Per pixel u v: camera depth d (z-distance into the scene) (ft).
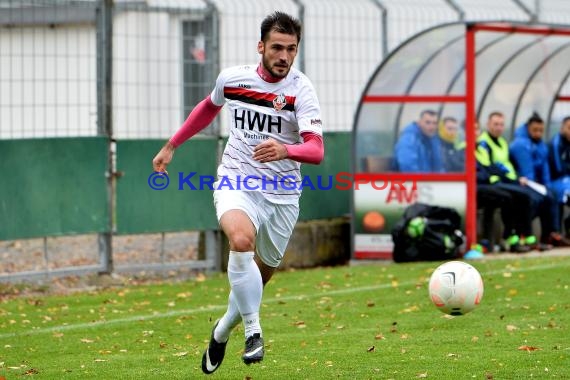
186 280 159.63
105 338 111.65
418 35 171.32
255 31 176.04
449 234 168.35
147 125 163.63
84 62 156.87
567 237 189.88
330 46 182.19
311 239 174.70
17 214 151.02
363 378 87.30
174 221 164.45
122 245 186.70
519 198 176.65
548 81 202.49
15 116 153.17
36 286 152.46
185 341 108.99
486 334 106.63
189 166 165.68
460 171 173.37
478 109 195.83
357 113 175.11
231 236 80.38
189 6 166.30
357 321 117.91
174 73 165.17
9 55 150.41
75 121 156.66
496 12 201.87
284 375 89.45
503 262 163.73
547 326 110.42
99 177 157.99
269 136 83.87
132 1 162.09
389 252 173.88
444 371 89.20
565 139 192.75
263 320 119.65
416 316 119.44
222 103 86.99
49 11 152.76
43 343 109.09
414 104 174.81
